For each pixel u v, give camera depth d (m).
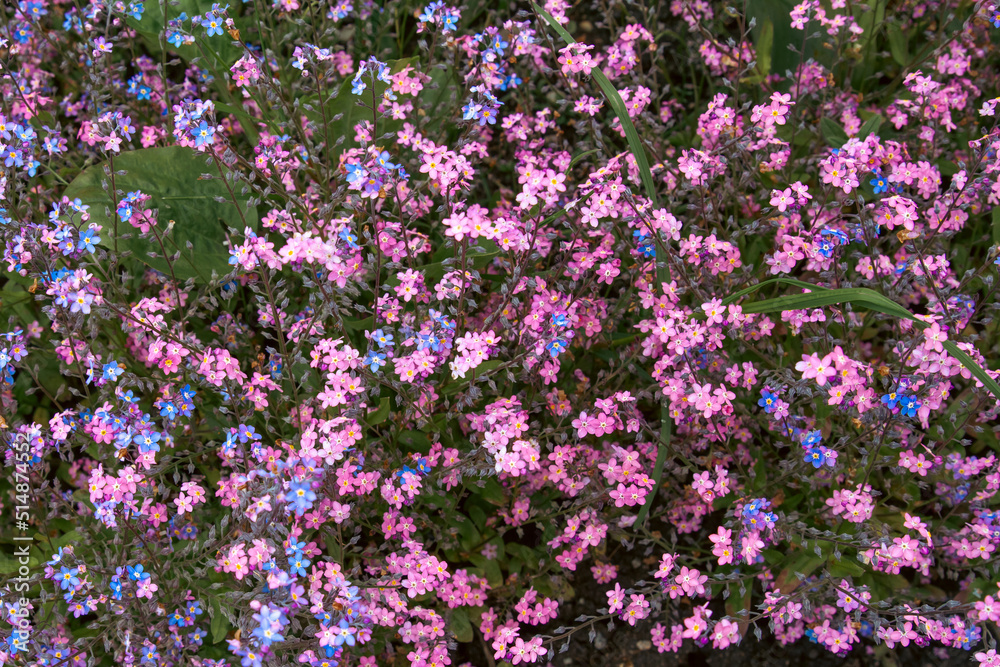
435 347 0.54
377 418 0.57
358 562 0.58
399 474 0.57
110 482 0.53
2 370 0.56
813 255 0.55
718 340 0.56
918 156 0.65
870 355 0.65
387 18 0.69
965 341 0.59
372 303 0.62
